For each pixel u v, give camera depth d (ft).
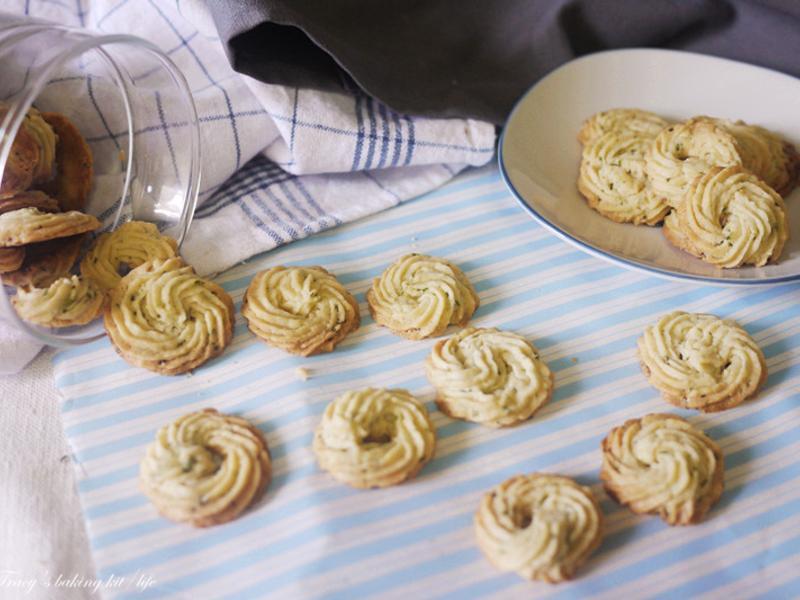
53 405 1.18
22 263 1.19
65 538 1.05
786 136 1.45
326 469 1.08
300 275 1.26
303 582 0.99
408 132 1.40
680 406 1.16
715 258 1.26
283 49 1.37
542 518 1.01
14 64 1.20
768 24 1.50
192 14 1.34
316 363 1.20
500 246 1.36
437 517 1.05
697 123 1.37
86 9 1.45
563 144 1.46
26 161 1.19
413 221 1.40
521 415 1.13
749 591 1.00
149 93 1.33
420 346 1.23
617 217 1.35
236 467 1.06
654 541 1.04
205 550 1.02
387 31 1.45
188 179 1.33
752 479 1.09
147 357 1.17
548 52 1.52
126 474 1.09
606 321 1.26
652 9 1.52
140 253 1.27
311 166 1.40
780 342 1.24
